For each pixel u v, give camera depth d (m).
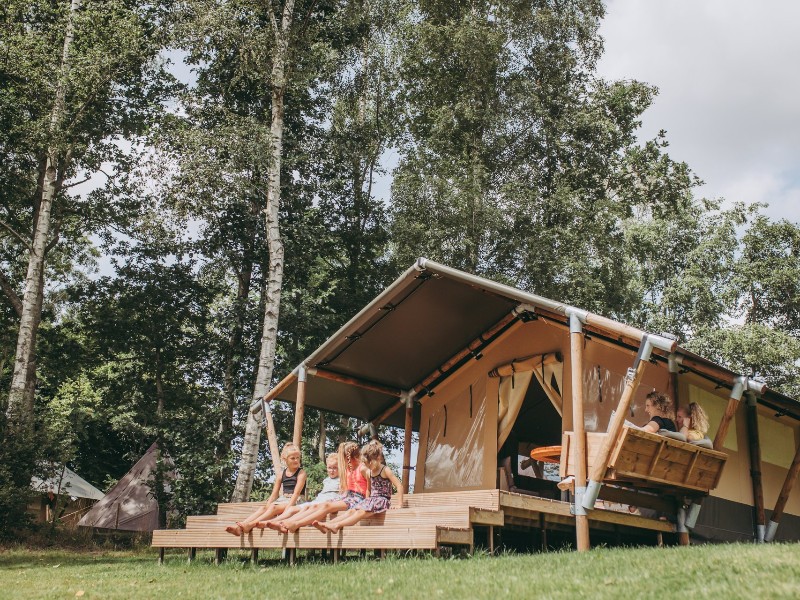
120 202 23.56
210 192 17.36
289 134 24.00
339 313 24.88
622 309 24.52
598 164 25.00
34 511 19.06
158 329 24.06
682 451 8.44
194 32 17.70
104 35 19.64
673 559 5.47
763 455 11.03
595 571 5.23
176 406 25.72
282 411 23.59
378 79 26.89
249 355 24.00
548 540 10.15
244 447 16.59
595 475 8.04
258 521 8.44
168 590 6.39
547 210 24.38
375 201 26.27
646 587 4.48
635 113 26.00
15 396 18.19
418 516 7.79
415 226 23.53
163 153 17.44
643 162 25.45
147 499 21.39
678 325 34.09
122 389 25.77
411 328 11.98
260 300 23.55
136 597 6.02
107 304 24.20
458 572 5.73
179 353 24.34
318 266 25.42
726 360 32.31
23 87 19.39
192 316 24.17
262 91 22.23
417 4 26.50
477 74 24.59
